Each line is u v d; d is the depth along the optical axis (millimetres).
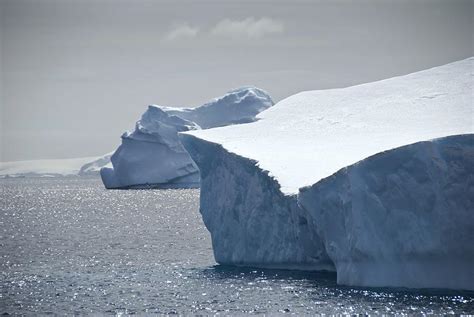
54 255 133625
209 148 114938
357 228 90062
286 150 110250
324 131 118938
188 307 86500
